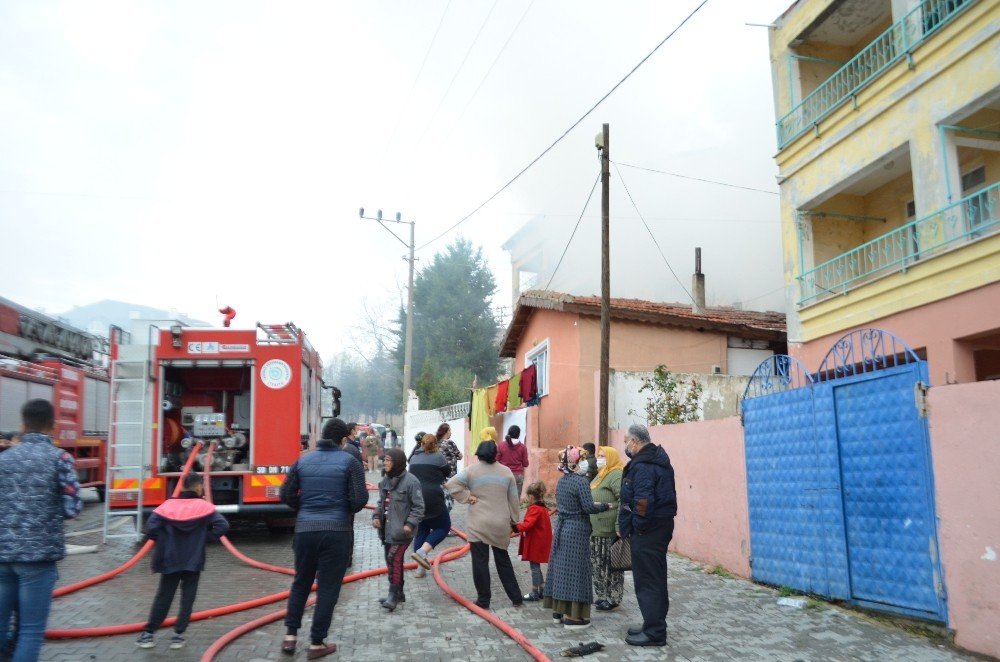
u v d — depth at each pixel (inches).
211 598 319.9
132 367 454.9
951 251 391.2
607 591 303.4
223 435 482.9
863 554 277.6
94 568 381.1
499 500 305.6
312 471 241.6
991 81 375.9
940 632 243.9
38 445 197.3
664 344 678.5
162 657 231.0
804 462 310.8
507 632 257.8
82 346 778.8
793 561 316.5
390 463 304.8
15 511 188.2
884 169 482.0
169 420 487.5
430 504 364.5
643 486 251.1
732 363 697.0
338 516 238.1
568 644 251.0
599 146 548.4
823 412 300.4
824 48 564.4
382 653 238.4
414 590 338.3
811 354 514.6
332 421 257.6
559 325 706.8
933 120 413.7
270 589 339.0
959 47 395.5
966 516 233.6
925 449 250.7
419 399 1267.2
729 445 370.6
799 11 546.9
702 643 247.9
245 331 469.4
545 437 724.0
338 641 252.5
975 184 461.7
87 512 653.3
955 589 237.0
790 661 226.5
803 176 531.2
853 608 281.0
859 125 470.9
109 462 441.1
